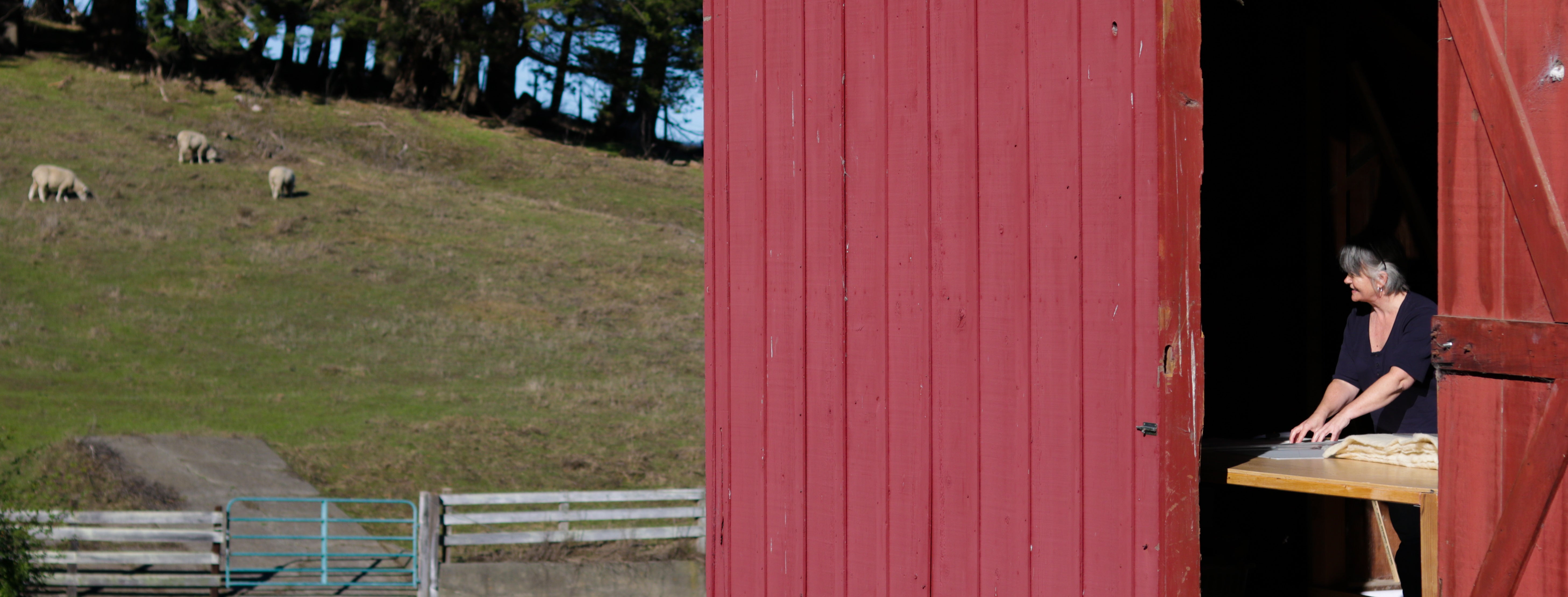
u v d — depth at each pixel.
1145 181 2.97
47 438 14.91
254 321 22.02
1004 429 3.30
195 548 12.64
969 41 3.39
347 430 16.78
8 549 10.09
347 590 11.90
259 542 12.77
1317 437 3.69
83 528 11.77
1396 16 4.63
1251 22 4.64
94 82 41.84
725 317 4.12
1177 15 2.96
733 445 4.09
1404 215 4.77
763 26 3.97
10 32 44.00
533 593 11.97
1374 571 4.38
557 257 30.97
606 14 49.50
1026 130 3.25
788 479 3.90
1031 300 3.23
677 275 31.09
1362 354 3.83
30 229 24.92
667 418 19.08
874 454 3.64
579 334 24.45
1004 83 3.31
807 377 3.84
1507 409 2.45
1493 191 2.48
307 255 26.95
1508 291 2.45
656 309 27.38
